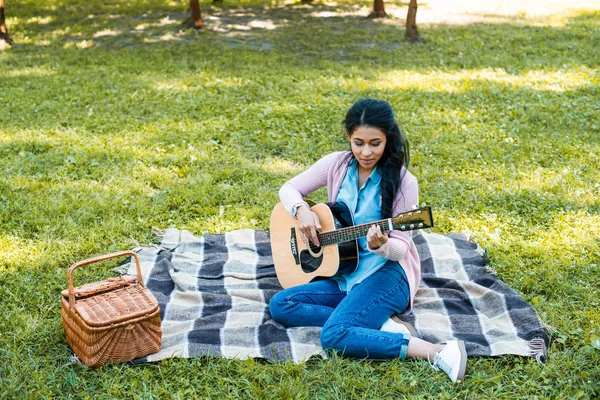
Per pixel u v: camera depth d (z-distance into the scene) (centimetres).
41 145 661
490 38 1170
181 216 528
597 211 534
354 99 824
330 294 390
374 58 1050
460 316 392
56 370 342
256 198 555
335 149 671
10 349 358
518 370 347
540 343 362
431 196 566
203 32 1199
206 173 603
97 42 1140
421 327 382
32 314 394
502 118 764
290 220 411
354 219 387
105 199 547
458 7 1467
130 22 1286
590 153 661
